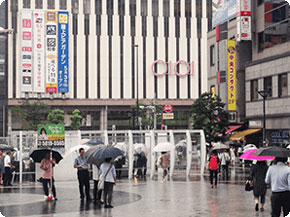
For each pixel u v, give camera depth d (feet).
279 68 135.85
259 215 45.50
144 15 299.99
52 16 287.28
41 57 286.46
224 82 165.07
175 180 87.40
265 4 145.28
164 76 299.79
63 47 288.30
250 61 151.84
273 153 37.99
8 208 52.16
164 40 301.22
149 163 98.32
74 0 293.23
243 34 152.15
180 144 100.48
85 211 49.32
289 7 132.57
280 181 36.99
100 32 295.69
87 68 293.84
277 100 136.46
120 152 52.42
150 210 49.49
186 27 303.68
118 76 296.51
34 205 54.60
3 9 289.12
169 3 302.25
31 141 90.84
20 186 80.12
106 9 296.30
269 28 143.23
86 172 59.82
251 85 151.64
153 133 95.40
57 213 48.06
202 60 304.71
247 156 47.09
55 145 79.97
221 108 143.64
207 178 91.15
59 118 268.21
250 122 151.74
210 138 140.26
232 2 164.55
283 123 133.39
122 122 297.74
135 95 297.33
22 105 271.90
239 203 54.54
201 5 305.94
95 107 295.07
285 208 37.29
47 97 289.12
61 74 288.30
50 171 59.82
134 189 71.56
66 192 69.05
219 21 174.70
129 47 298.35
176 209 50.03
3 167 79.56
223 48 165.68
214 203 54.65
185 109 301.22
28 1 287.89
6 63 286.25
